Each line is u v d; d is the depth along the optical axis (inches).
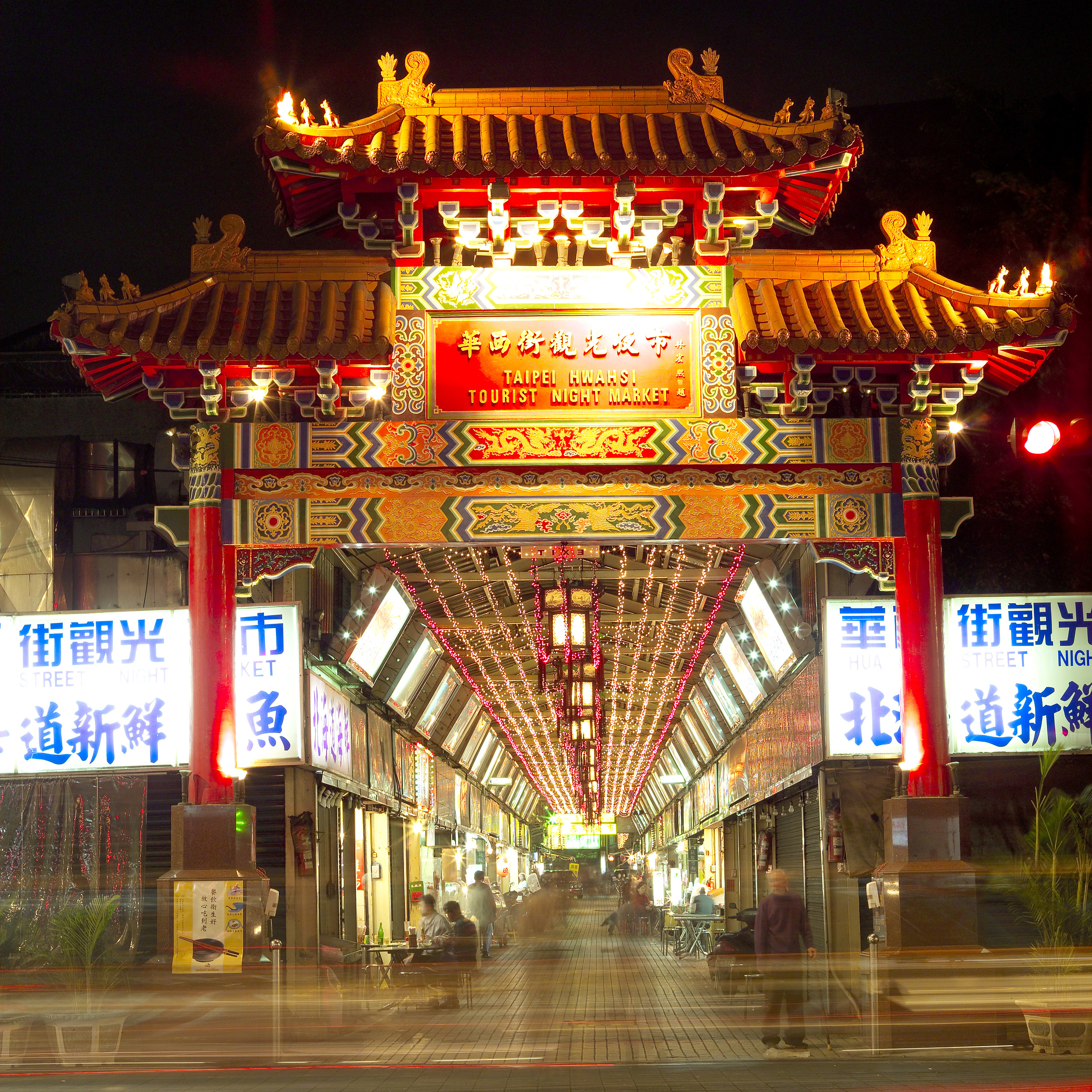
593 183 431.8
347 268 459.8
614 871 2620.6
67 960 428.1
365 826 751.1
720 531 445.1
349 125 442.6
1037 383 641.6
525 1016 607.5
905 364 446.0
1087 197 636.1
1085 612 497.7
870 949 440.1
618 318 447.8
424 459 441.1
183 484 736.3
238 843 429.7
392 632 661.9
